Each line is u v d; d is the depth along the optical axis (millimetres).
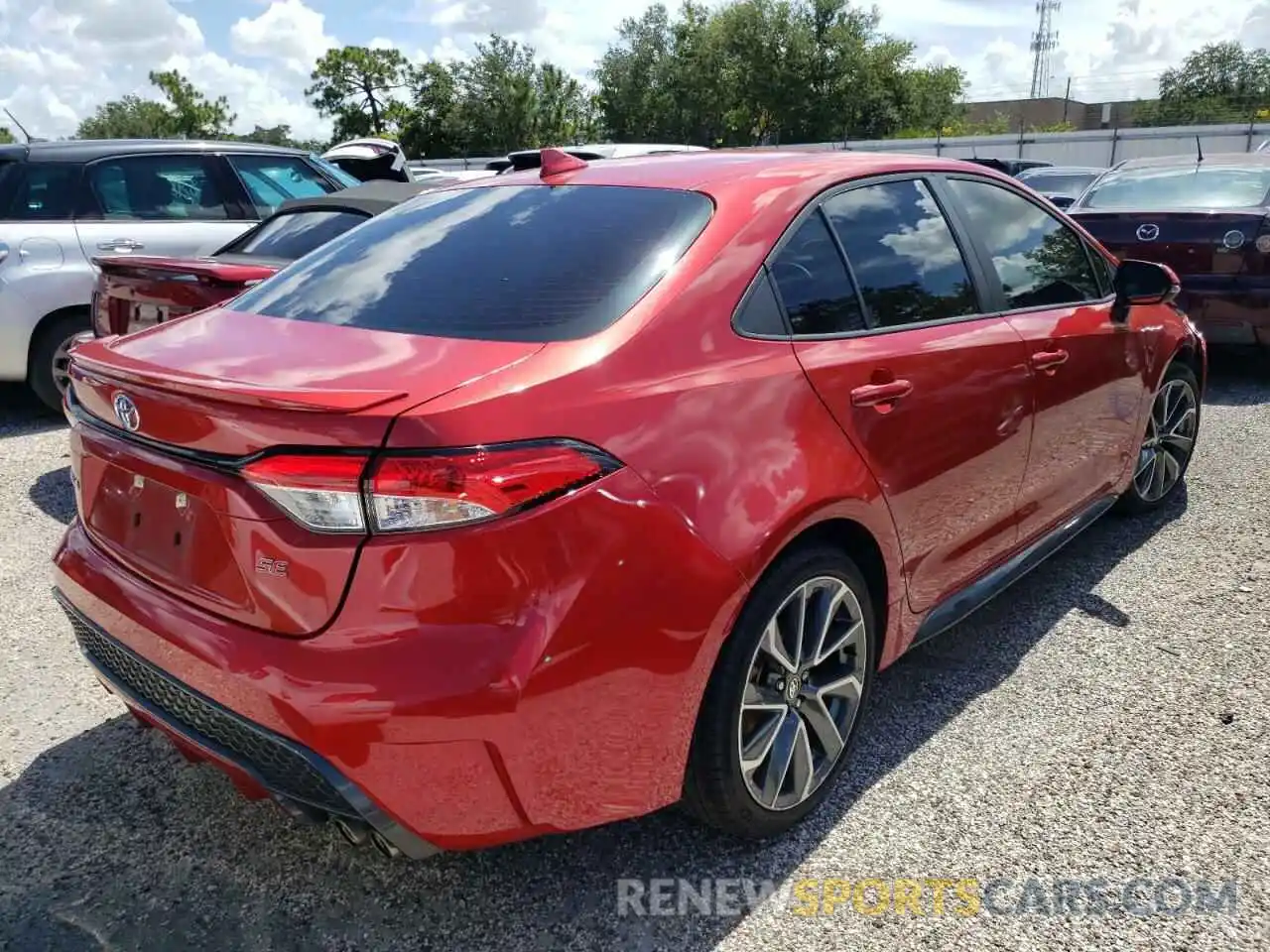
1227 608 3539
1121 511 4336
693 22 56812
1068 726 2863
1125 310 3701
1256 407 6125
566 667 1824
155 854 2406
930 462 2648
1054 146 36750
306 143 59625
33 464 5438
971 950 2086
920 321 2756
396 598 1749
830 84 54188
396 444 1725
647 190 2574
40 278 5836
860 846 2398
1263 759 2684
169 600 2045
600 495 1865
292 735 1793
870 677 2607
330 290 2496
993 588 3096
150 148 6359
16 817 2531
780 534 2121
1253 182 6875
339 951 2117
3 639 3455
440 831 1865
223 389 1820
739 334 2244
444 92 58531
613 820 2045
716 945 2115
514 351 1998
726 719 2146
